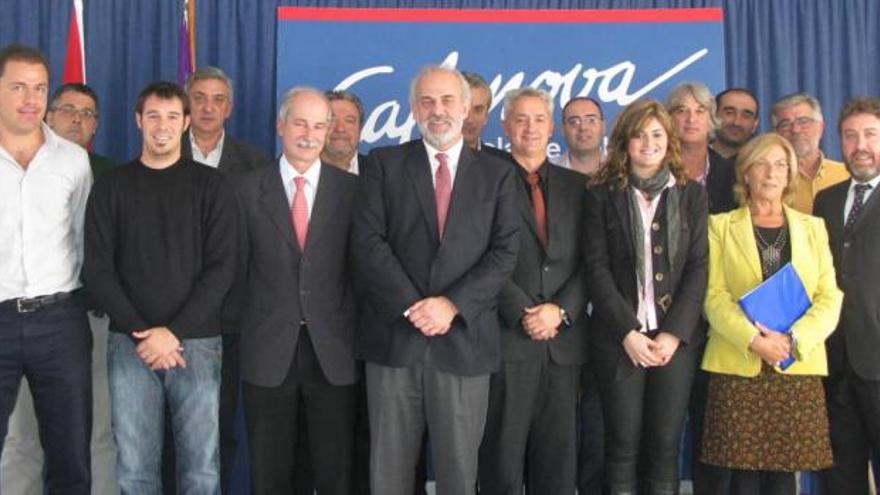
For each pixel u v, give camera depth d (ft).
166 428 10.58
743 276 9.25
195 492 9.02
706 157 11.11
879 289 9.40
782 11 13.48
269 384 8.98
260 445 9.12
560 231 9.46
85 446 9.28
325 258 9.18
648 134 9.14
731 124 11.91
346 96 11.82
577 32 13.10
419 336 8.63
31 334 8.93
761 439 9.02
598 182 9.57
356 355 9.15
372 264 8.66
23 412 10.89
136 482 8.91
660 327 9.07
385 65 13.04
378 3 13.35
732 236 9.37
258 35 13.34
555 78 13.09
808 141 11.20
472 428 8.75
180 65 13.23
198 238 8.98
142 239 8.84
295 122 9.21
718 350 9.35
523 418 9.30
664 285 9.14
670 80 13.08
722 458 9.12
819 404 9.15
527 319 9.13
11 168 8.93
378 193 8.96
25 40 13.16
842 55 13.43
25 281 8.90
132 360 8.89
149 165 9.09
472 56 13.07
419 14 13.09
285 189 9.37
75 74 12.91
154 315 8.78
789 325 9.00
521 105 9.63
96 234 8.82
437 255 8.64
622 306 9.03
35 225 8.96
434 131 8.79
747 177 9.43
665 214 9.22
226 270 8.95
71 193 9.27
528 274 9.34
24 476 10.94
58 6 13.16
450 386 8.63
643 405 9.30
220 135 11.74
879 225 9.46
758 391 9.06
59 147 9.30
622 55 13.10
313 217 9.20
